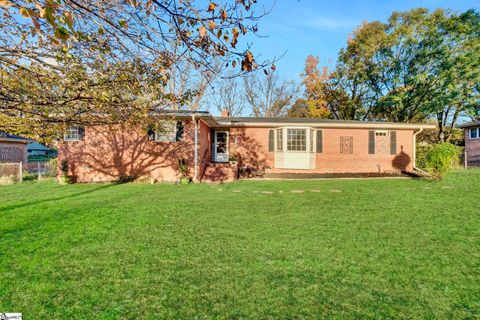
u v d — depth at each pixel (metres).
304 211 5.78
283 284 2.69
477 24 17.78
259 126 13.80
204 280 2.77
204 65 2.54
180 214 5.48
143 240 3.95
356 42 23.95
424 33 19.95
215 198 7.29
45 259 3.27
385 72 23.14
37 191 8.50
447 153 10.44
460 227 4.55
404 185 9.63
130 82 3.79
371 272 2.95
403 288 2.62
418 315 2.21
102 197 7.38
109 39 2.99
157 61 3.15
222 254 3.44
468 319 2.16
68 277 2.83
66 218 5.12
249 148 13.89
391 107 23.44
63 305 2.34
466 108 20.09
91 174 11.05
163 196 7.58
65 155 11.01
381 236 4.11
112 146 11.12
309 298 2.45
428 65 20.19
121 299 2.43
